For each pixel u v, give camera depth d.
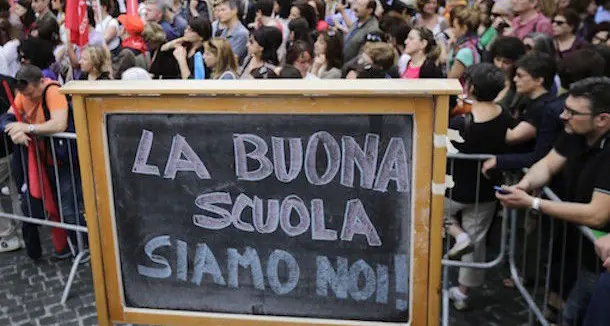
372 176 2.71
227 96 2.69
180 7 10.16
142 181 2.89
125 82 2.79
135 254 2.99
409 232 2.76
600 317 2.73
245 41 7.47
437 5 8.30
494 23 7.20
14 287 4.98
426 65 5.61
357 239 2.80
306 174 2.75
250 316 2.98
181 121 2.78
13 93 5.43
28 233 5.23
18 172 5.11
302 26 6.72
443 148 2.59
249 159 2.78
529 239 4.66
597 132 3.20
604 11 7.43
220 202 2.86
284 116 2.69
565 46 6.55
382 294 2.86
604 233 3.09
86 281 5.04
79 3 6.07
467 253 4.05
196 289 3.00
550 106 3.89
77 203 5.11
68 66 6.93
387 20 7.23
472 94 4.13
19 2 8.26
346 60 7.08
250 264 2.92
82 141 2.84
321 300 2.91
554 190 3.79
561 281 3.48
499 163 3.98
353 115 2.65
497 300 4.73
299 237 2.84
